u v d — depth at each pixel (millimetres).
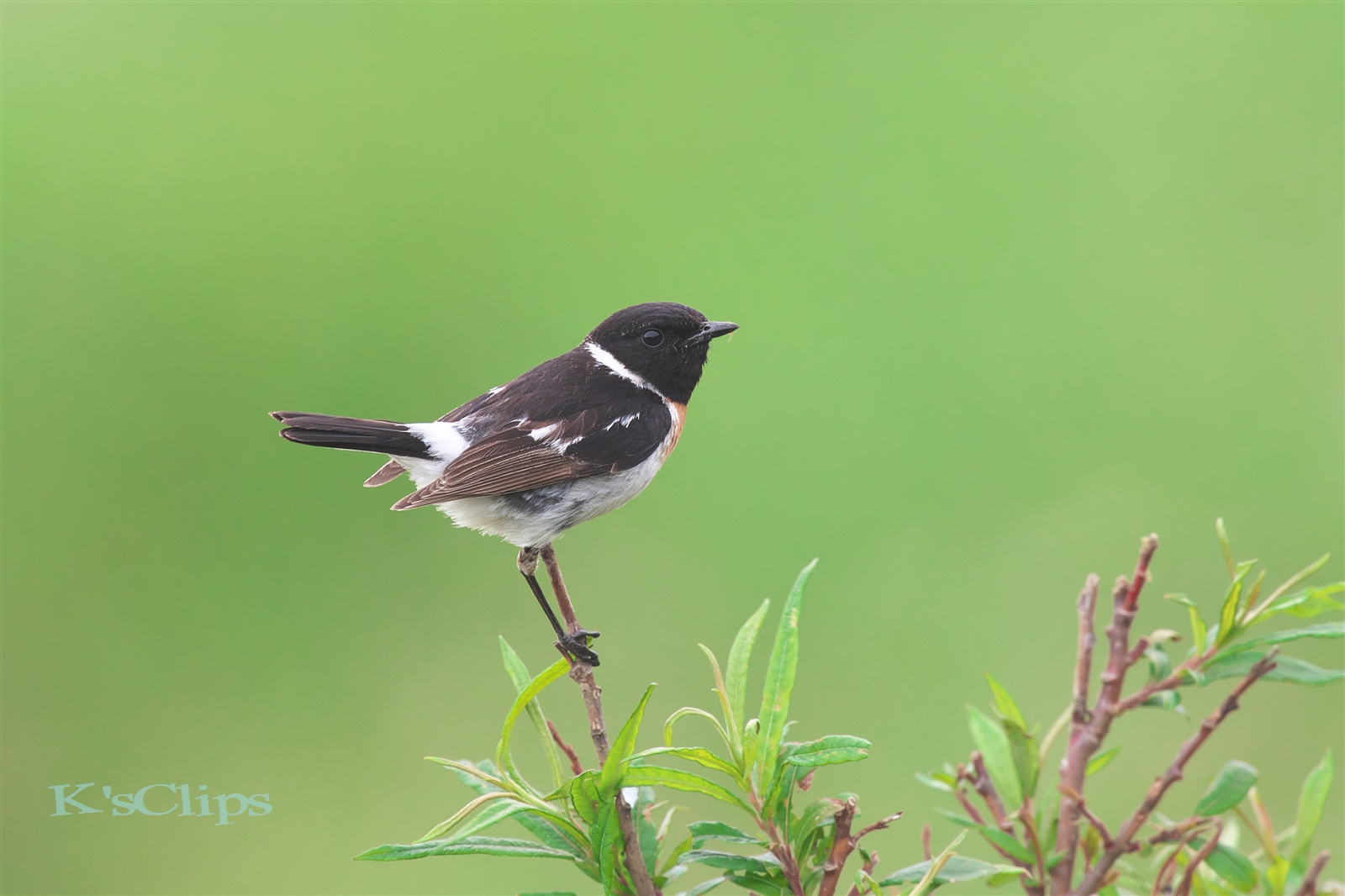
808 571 4633
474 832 4625
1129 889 4641
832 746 4625
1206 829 4625
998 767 4637
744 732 4629
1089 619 4629
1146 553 4625
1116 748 4633
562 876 4820
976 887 4781
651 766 4625
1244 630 4625
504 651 4645
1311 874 4484
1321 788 4625
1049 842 4629
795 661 4629
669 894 4742
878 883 4621
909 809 4812
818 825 4625
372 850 4621
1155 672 4625
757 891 4629
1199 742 4621
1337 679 4594
